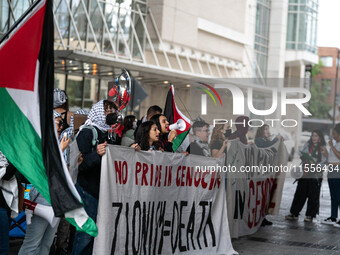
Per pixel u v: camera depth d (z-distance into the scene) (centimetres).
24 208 498
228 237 698
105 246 506
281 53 3931
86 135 518
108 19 2458
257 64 3766
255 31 3744
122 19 2538
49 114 420
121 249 532
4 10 1911
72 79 2238
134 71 2227
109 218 511
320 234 915
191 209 641
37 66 423
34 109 423
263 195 828
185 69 2919
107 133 547
